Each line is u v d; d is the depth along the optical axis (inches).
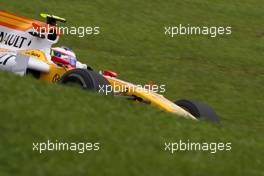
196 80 2591.0
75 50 2765.7
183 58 2938.0
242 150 1213.7
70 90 1289.4
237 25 3688.5
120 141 1062.4
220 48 3218.5
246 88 2593.5
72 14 3353.8
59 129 1048.8
